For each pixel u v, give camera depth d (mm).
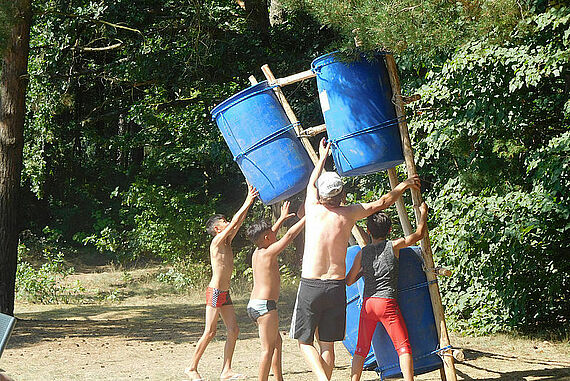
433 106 15945
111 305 24125
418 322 9281
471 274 14898
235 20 27219
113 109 36938
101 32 29281
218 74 27953
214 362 12383
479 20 9633
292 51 27250
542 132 14883
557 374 10375
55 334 16516
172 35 27734
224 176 34906
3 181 18547
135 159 43281
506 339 13836
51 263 26078
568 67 13242
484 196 14930
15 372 11555
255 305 9078
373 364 9758
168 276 27531
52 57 28484
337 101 9195
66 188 41031
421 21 9148
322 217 8727
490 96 14375
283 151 9516
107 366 12141
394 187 9820
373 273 8820
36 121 30938
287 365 11797
